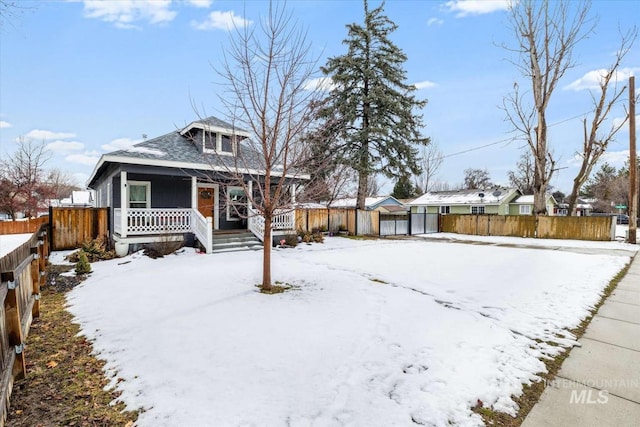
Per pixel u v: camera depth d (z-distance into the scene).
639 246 13.71
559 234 16.98
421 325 4.27
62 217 10.73
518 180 40.19
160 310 4.73
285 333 3.88
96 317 4.58
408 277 7.25
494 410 2.55
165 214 10.72
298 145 6.16
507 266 8.72
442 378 2.96
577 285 6.59
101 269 7.95
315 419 2.36
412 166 19.06
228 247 11.06
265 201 5.76
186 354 3.37
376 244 14.14
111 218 11.51
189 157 11.48
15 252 3.43
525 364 3.30
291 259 9.56
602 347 3.74
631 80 14.82
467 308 5.07
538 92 17.09
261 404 2.53
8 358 2.73
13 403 2.66
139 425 2.35
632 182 14.73
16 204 19.38
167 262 8.74
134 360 3.30
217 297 5.33
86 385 2.93
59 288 6.39
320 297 5.41
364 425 2.31
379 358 3.32
